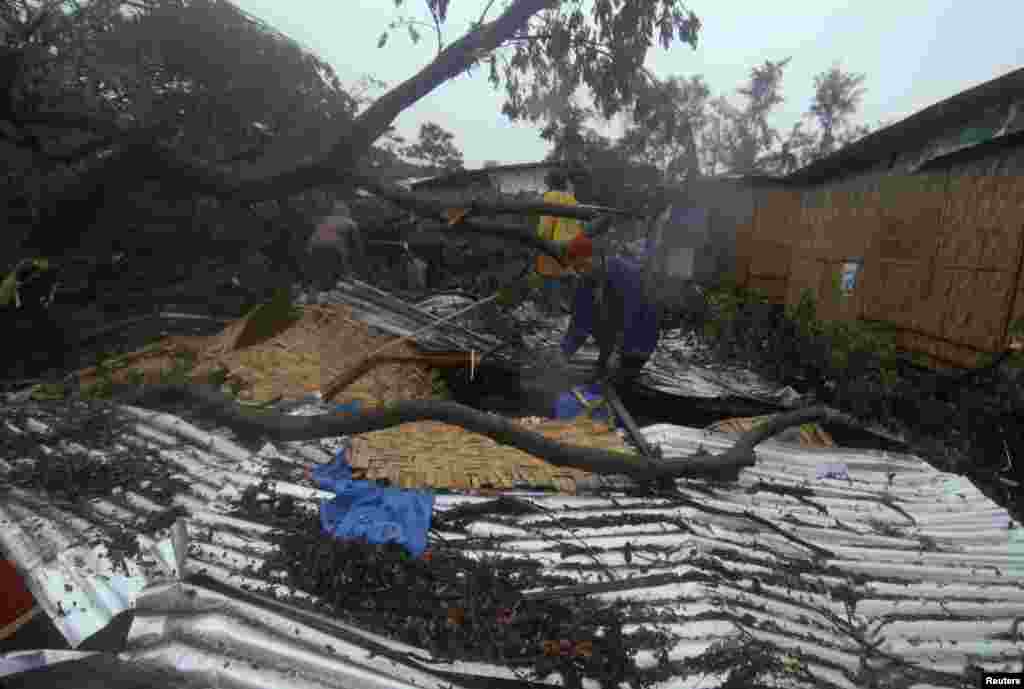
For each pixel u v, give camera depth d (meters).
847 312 8.65
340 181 6.23
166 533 2.62
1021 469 5.01
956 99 5.96
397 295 8.66
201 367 4.89
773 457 4.14
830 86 25.94
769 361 7.44
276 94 8.61
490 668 2.12
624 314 5.91
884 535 3.30
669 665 2.20
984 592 2.89
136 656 1.91
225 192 6.58
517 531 2.95
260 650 2.01
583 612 2.40
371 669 2.03
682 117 7.05
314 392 4.74
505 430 3.32
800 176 10.16
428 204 5.70
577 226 7.50
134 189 7.29
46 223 6.53
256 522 2.78
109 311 7.35
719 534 3.10
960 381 5.59
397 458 3.46
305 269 8.69
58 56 6.42
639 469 3.45
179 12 7.54
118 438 3.66
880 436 5.48
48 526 2.68
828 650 2.41
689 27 5.70
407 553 2.62
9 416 3.85
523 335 7.77
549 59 6.16
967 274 6.14
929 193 6.91
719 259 11.05
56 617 2.18
